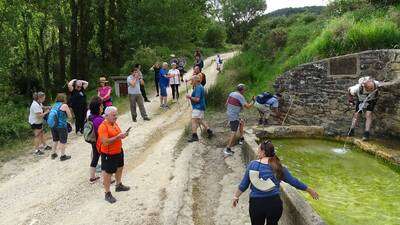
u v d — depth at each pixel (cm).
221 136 1160
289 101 1270
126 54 3198
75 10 2594
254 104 1261
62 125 996
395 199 693
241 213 711
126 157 1011
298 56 1492
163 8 3195
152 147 1086
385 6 1437
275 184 534
